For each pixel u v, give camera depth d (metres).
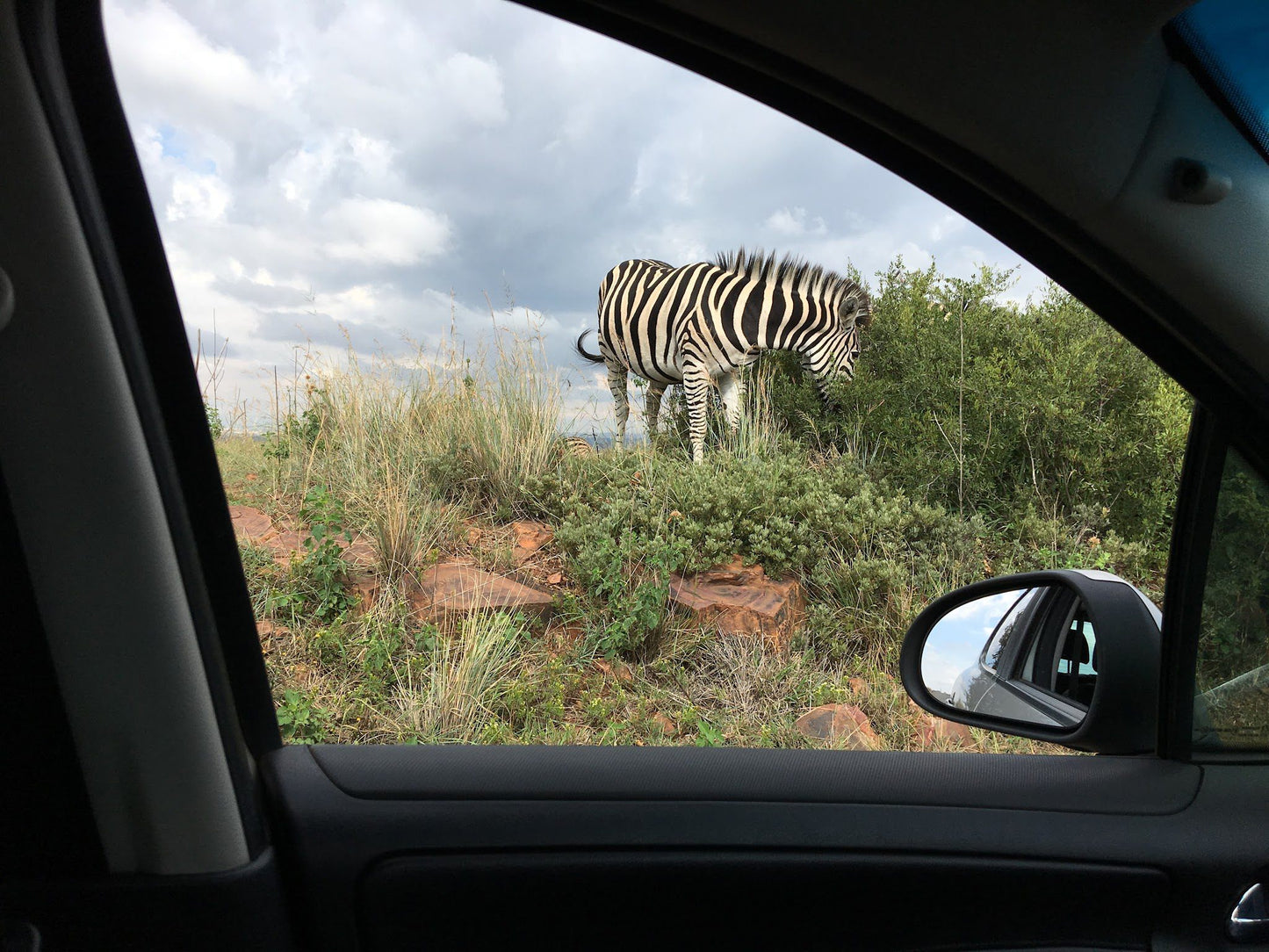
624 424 7.39
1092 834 1.12
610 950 1.13
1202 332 0.88
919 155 0.84
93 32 0.87
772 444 6.19
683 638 3.85
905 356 5.98
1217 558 1.08
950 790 1.19
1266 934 1.08
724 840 1.13
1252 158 0.80
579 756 1.23
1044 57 0.71
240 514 4.38
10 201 0.80
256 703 1.15
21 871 0.92
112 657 0.89
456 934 1.11
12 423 0.83
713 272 7.04
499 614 3.55
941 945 1.13
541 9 0.78
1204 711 1.14
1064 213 0.82
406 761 1.19
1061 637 1.50
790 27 0.72
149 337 0.96
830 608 4.20
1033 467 5.18
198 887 0.94
